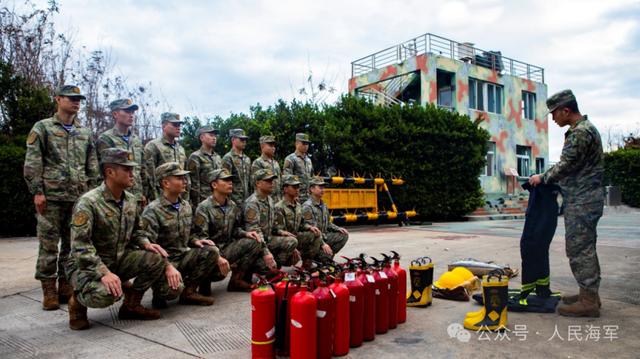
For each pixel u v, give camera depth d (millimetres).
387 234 10633
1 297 4812
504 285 3619
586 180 3922
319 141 12359
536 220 4172
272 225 5551
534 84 23594
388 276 3650
